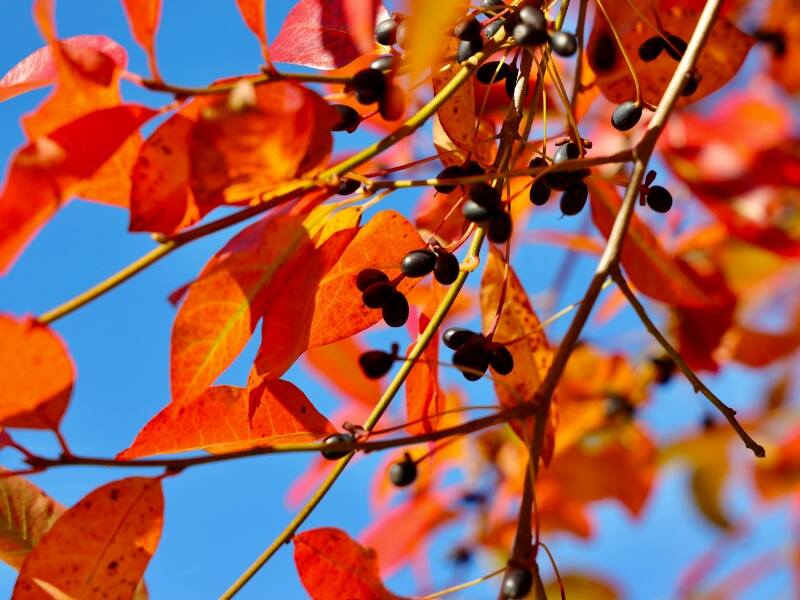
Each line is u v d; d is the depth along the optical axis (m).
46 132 0.67
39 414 0.67
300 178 0.67
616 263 0.72
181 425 0.73
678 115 1.03
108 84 0.67
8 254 0.66
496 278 0.81
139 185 0.67
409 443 0.70
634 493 1.14
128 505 0.72
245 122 0.65
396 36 0.75
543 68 0.75
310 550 0.77
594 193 0.86
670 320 1.03
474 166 0.74
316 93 0.67
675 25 0.81
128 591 0.72
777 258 1.16
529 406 0.71
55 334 0.66
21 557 0.75
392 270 0.76
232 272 0.70
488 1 0.76
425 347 0.74
